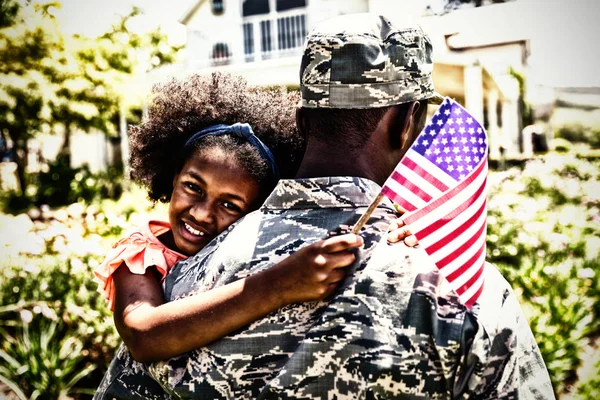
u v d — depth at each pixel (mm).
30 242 5809
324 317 1545
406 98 1669
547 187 6469
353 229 1577
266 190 2205
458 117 1660
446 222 1582
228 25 16516
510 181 6598
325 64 1661
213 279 1673
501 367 1528
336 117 1679
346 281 1560
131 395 1797
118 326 1829
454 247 1576
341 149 1684
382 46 1665
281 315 1581
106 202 8289
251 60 16531
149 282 1937
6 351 5492
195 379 1624
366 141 1682
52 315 5340
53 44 9883
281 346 1577
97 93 10094
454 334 1502
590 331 5086
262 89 2523
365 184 1653
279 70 15289
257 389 1584
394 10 12547
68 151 11797
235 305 1592
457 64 12305
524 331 1618
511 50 11969
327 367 1531
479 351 1497
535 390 1601
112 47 9984
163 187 2596
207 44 16562
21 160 10375
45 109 10086
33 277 5660
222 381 1601
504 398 1515
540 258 5609
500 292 1609
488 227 5824
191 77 2518
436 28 12367
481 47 12180
